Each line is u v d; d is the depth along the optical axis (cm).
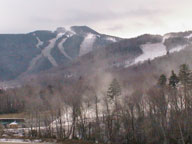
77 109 11888
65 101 13575
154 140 9450
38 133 12281
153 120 9825
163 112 9706
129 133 10131
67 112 13762
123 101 12044
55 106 14125
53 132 12081
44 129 12781
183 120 9275
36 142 10431
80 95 14125
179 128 8894
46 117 13512
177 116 9219
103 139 10462
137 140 9869
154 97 10375
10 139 11156
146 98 12200
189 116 9256
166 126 9475
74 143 10081
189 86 10394
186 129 9131
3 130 13562
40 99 16988
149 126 9825
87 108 13025
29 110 15650
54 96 15800
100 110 12512
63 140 10569
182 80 10831
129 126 10231
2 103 19400
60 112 13325
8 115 17612
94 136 10662
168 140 9188
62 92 16500
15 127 14788
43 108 15312
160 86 11769
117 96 12775
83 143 10050
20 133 12838
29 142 10450
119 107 11588
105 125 10725
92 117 12100
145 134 9775
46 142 10419
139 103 11969
